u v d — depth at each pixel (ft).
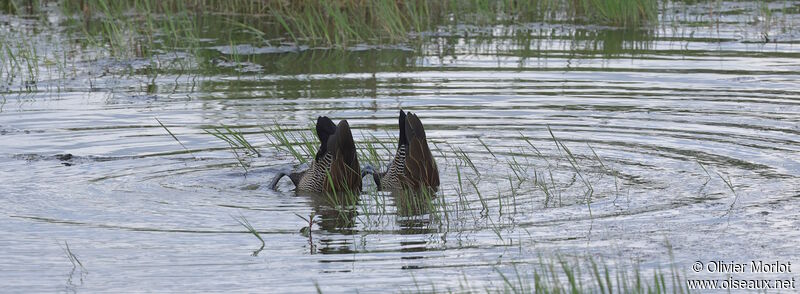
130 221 33.83
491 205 35.50
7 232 32.48
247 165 41.37
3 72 58.49
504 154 41.96
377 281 27.99
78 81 55.98
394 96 51.08
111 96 52.37
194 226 33.35
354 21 70.03
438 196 36.86
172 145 43.70
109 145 43.57
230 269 29.07
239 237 32.17
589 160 40.68
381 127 45.91
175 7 77.05
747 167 38.96
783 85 52.39
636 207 34.55
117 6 75.51
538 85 53.16
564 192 36.70
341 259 29.89
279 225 33.63
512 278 28.17
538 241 31.24
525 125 45.91
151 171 40.06
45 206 35.42
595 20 72.84
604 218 33.45
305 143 42.27
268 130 45.47
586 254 30.01
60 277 28.53
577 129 45.06
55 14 76.38
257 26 71.82
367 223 33.73
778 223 32.53
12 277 28.48
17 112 49.03
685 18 72.84
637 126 45.32
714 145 42.11
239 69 58.54
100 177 39.09
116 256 30.25
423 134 38.55
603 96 50.67
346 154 38.34
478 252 30.35
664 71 56.13
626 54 60.90
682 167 39.27
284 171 39.50
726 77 54.39
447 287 27.48
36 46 65.21
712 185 36.86
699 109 47.91
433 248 30.83
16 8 75.82
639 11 72.23
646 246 30.66
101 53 63.16
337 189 38.32
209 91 53.16
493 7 77.56
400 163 38.75
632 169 39.29
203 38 67.87
